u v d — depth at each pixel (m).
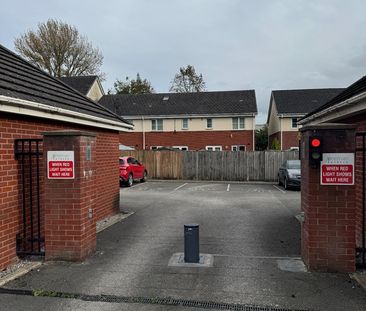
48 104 6.20
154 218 9.52
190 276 4.97
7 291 4.45
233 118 33.56
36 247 6.21
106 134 9.66
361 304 4.04
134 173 20.20
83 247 5.64
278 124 34.44
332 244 5.02
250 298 4.23
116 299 4.22
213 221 9.05
